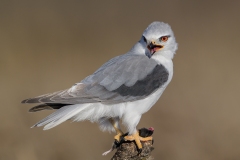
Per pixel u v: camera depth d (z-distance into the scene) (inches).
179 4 802.8
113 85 313.0
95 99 306.3
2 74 610.9
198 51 665.0
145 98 318.0
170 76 331.3
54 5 785.6
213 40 702.5
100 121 322.7
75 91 306.3
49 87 586.2
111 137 492.4
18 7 767.7
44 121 294.7
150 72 321.7
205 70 613.6
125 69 318.7
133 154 295.3
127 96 312.8
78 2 800.9
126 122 314.0
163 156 473.7
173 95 560.7
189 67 621.6
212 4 814.5
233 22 762.2
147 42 328.8
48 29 722.8
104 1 814.5
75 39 701.3
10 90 573.6
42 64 637.3
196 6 810.2
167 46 329.7
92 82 313.4
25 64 636.1
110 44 687.7
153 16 772.0
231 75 601.0
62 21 745.6
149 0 804.0
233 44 689.6
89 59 652.1
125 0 815.1
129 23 756.6
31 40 689.6
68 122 503.8
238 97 555.8
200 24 756.6
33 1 792.3
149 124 509.0
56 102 295.4
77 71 624.4
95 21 753.6
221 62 633.6
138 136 298.2
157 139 489.4
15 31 709.9
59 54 661.3
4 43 675.4
